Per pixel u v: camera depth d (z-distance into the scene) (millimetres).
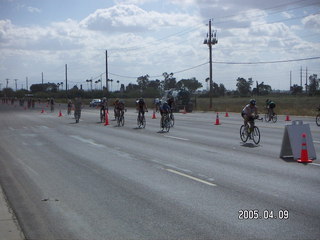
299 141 12992
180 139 19172
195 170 11234
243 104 74750
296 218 6797
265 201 7871
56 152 15266
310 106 59688
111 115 45156
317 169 11164
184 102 53188
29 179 10328
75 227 6535
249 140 18469
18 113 51969
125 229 6387
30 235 6195
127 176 10531
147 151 15188
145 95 147375
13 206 7793
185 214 7109
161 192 8750
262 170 11086
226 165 11953
